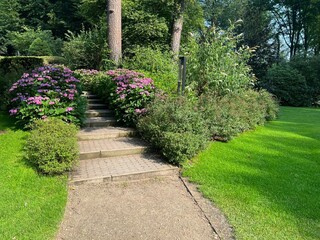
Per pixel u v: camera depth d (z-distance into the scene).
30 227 2.17
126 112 5.08
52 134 3.36
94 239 2.12
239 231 2.26
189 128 4.01
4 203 2.45
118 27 8.55
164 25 12.07
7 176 2.93
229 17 25.11
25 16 22.34
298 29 23.27
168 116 4.10
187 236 2.21
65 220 2.37
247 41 18.14
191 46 6.88
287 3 22.39
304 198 2.84
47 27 21.03
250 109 6.34
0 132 4.20
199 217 2.49
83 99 5.07
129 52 11.65
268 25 20.97
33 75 4.73
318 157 4.28
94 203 2.71
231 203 2.73
